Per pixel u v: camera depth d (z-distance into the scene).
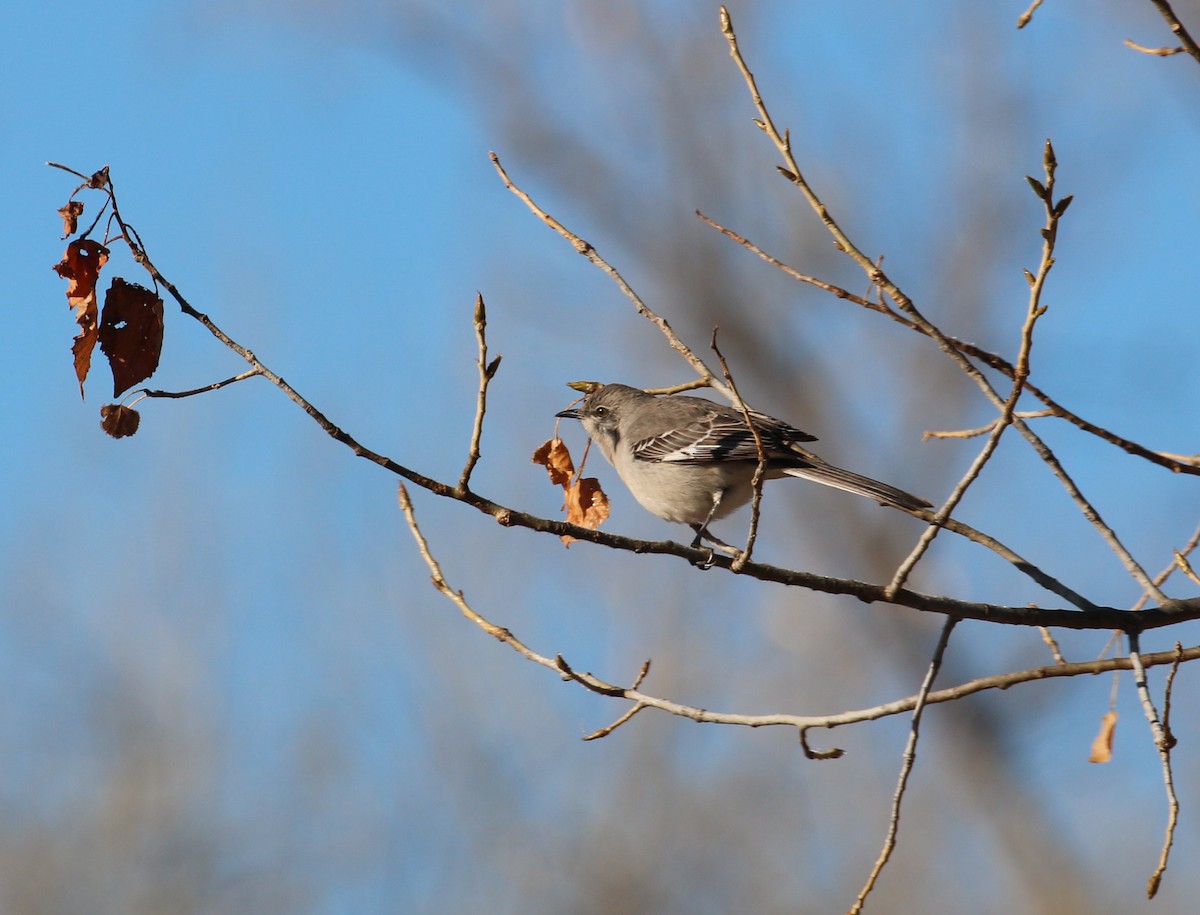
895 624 16.92
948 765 16.34
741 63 6.89
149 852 15.18
